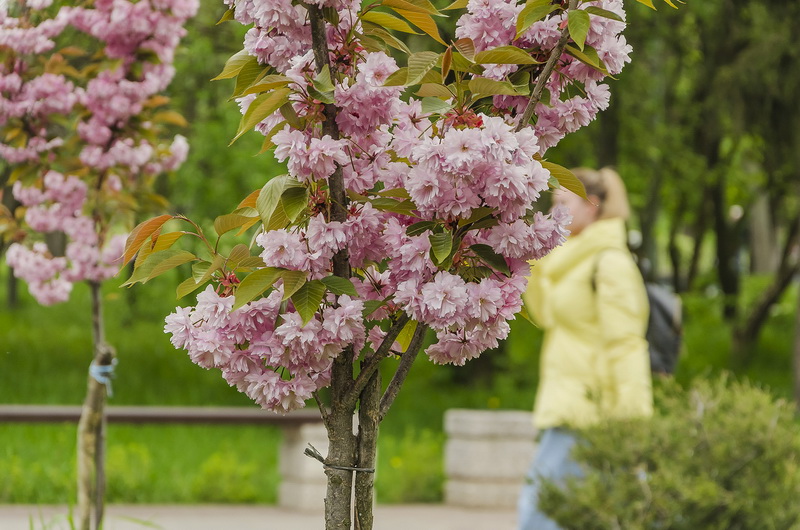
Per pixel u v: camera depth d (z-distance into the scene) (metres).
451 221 3.71
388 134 3.98
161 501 15.28
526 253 3.76
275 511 14.71
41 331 34.09
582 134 27.55
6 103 7.86
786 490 8.17
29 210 8.38
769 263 48.81
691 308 38.66
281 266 3.67
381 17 3.89
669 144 29.53
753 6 24.92
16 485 14.71
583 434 8.20
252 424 14.48
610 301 8.28
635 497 8.00
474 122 3.64
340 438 4.01
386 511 14.69
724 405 8.65
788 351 35.56
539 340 30.75
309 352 3.70
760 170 33.53
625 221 8.82
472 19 3.94
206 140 20.97
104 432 7.78
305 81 3.73
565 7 3.87
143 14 7.78
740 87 25.00
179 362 28.58
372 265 4.04
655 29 26.83
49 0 7.83
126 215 8.44
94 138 8.11
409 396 27.59
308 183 3.77
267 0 3.68
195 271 3.80
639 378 8.20
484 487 15.01
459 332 3.96
